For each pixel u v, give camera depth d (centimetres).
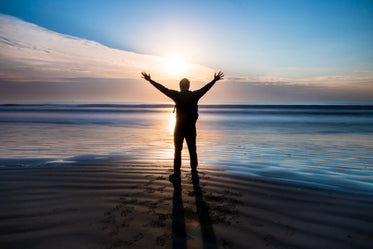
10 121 2081
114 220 238
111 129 1463
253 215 255
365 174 454
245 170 472
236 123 2008
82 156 621
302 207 278
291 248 193
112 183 363
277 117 3078
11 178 388
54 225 226
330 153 697
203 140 993
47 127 1550
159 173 427
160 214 253
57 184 355
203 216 250
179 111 394
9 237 204
